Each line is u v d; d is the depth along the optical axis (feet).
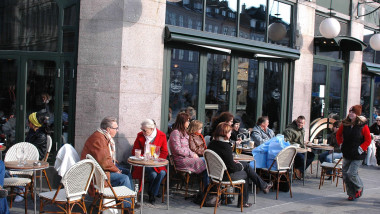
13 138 25.13
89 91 23.86
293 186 28.40
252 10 31.76
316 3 37.17
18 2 25.55
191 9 27.68
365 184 30.58
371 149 38.50
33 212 19.95
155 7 24.90
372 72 44.19
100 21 23.67
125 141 24.20
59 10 24.75
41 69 25.04
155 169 22.26
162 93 26.30
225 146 21.25
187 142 24.23
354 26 41.42
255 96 32.40
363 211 22.75
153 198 22.36
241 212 21.62
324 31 33.99
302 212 22.04
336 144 30.99
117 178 19.98
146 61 24.73
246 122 31.83
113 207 18.34
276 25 33.65
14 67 25.22
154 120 25.34
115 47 23.81
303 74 35.50
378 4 44.83
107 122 20.21
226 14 29.94
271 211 22.04
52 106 24.75
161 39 25.38
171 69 26.71
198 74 28.35
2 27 25.75
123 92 24.02
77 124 23.99
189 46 27.53
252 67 31.99
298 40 34.99
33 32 25.35
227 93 30.35
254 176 23.16
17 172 21.30
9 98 25.26
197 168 23.18
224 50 28.99
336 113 40.57
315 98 38.01
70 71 24.50
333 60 39.55
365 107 44.57
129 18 23.98
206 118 29.09
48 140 22.15
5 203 16.61
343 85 41.06
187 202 23.13
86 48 23.77
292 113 34.73
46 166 19.53
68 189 16.46
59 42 24.72
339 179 31.42
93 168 17.06
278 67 34.04
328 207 23.32
